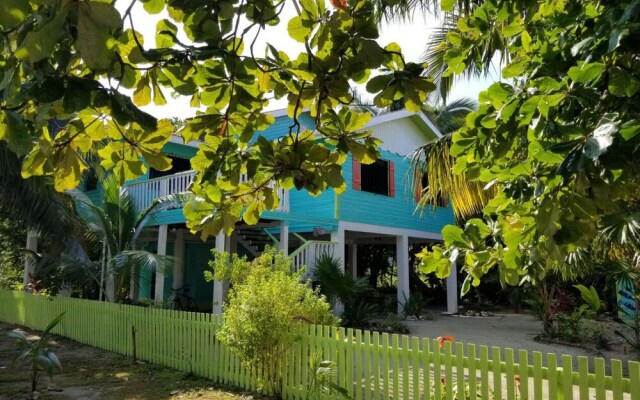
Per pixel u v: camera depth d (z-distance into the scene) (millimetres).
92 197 14531
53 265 10672
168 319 7754
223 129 2385
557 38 2756
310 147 2303
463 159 3088
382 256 22078
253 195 2578
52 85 1395
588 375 3883
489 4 2883
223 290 11125
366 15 1928
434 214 16953
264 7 1938
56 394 6215
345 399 5203
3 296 13156
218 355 6816
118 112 1442
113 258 10117
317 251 12398
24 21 1277
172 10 1957
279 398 5891
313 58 1954
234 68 1892
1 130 1664
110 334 8969
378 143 2438
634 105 2055
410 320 14156
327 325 6258
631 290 10203
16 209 9273
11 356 8492
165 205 11320
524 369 4230
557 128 2100
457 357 4664
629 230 4227
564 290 11867
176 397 6070
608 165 1635
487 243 3336
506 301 18766
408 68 1976
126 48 1870
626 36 1598
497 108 2496
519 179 2828
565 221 2086
